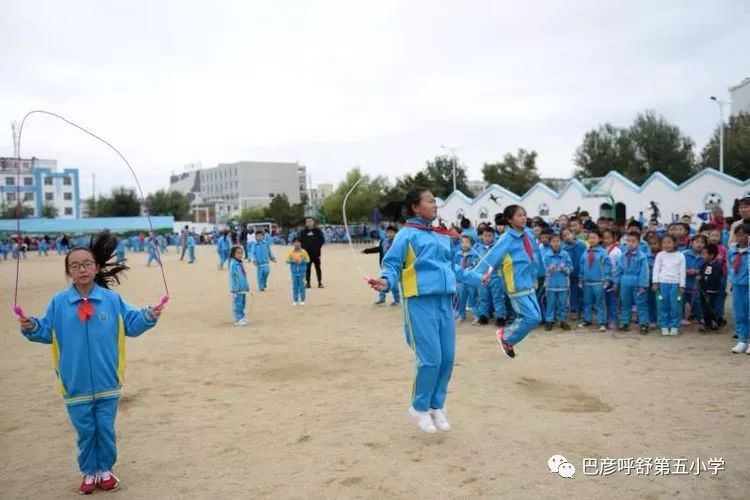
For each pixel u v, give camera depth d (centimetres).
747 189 2920
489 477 451
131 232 6906
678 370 763
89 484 448
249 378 789
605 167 6075
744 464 464
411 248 532
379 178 6150
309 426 582
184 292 1895
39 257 4784
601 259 1053
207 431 579
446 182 6762
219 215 11631
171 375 812
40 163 9488
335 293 1767
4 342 1092
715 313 1028
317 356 916
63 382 441
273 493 434
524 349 917
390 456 498
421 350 531
